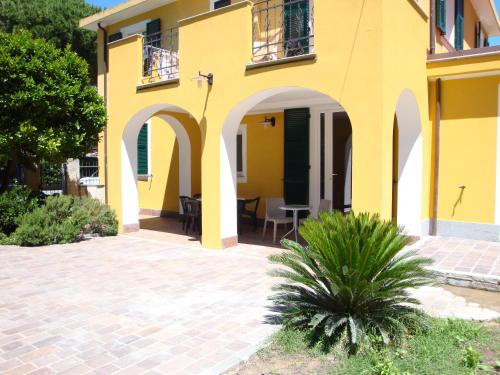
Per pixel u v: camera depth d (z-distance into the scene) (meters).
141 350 3.98
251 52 7.77
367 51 6.35
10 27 22.17
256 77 7.60
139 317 4.82
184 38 8.76
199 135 13.12
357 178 6.46
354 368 3.56
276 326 4.52
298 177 10.55
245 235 9.90
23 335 4.34
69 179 11.98
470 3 13.70
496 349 3.90
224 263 7.28
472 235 8.38
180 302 5.31
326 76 6.78
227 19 7.99
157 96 9.41
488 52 7.65
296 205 9.52
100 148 13.91
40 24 22.34
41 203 10.23
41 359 3.81
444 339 4.04
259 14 9.81
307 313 4.27
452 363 3.62
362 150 6.42
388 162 6.48
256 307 5.12
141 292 5.72
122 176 10.35
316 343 3.97
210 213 8.45
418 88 7.84
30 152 9.88
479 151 8.27
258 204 11.71
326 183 10.37
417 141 8.20
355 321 3.97
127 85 10.06
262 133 11.55
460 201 8.50
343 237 4.00
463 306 5.05
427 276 4.17
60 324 4.62
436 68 8.20
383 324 3.98
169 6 12.83
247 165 11.92
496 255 6.95
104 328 4.50
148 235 10.19
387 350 3.78
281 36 9.45
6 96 8.79
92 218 9.85
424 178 8.45
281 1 9.50
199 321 4.68
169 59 10.70
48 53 9.51
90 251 8.34
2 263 7.36
